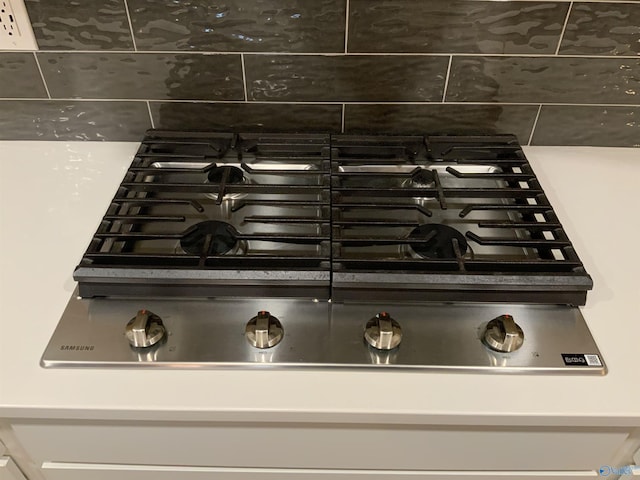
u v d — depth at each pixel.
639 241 0.97
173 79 1.11
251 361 0.77
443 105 1.14
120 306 0.84
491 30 1.04
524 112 1.15
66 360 0.77
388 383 0.75
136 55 1.08
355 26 1.03
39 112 1.16
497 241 0.87
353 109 1.14
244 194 1.05
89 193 1.06
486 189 0.98
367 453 0.82
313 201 0.95
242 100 1.13
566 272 0.84
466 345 0.79
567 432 0.78
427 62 1.08
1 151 1.17
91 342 0.79
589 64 1.08
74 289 0.87
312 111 1.15
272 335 0.78
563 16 1.02
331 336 0.80
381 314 0.80
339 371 0.76
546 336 0.81
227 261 0.86
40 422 0.78
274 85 1.11
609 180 1.11
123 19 1.03
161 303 0.85
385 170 1.11
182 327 0.81
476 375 0.76
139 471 0.86
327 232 0.90
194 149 1.12
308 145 1.12
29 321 0.82
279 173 1.02
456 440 0.79
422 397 0.73
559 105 1.14
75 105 1.15
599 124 1.17
